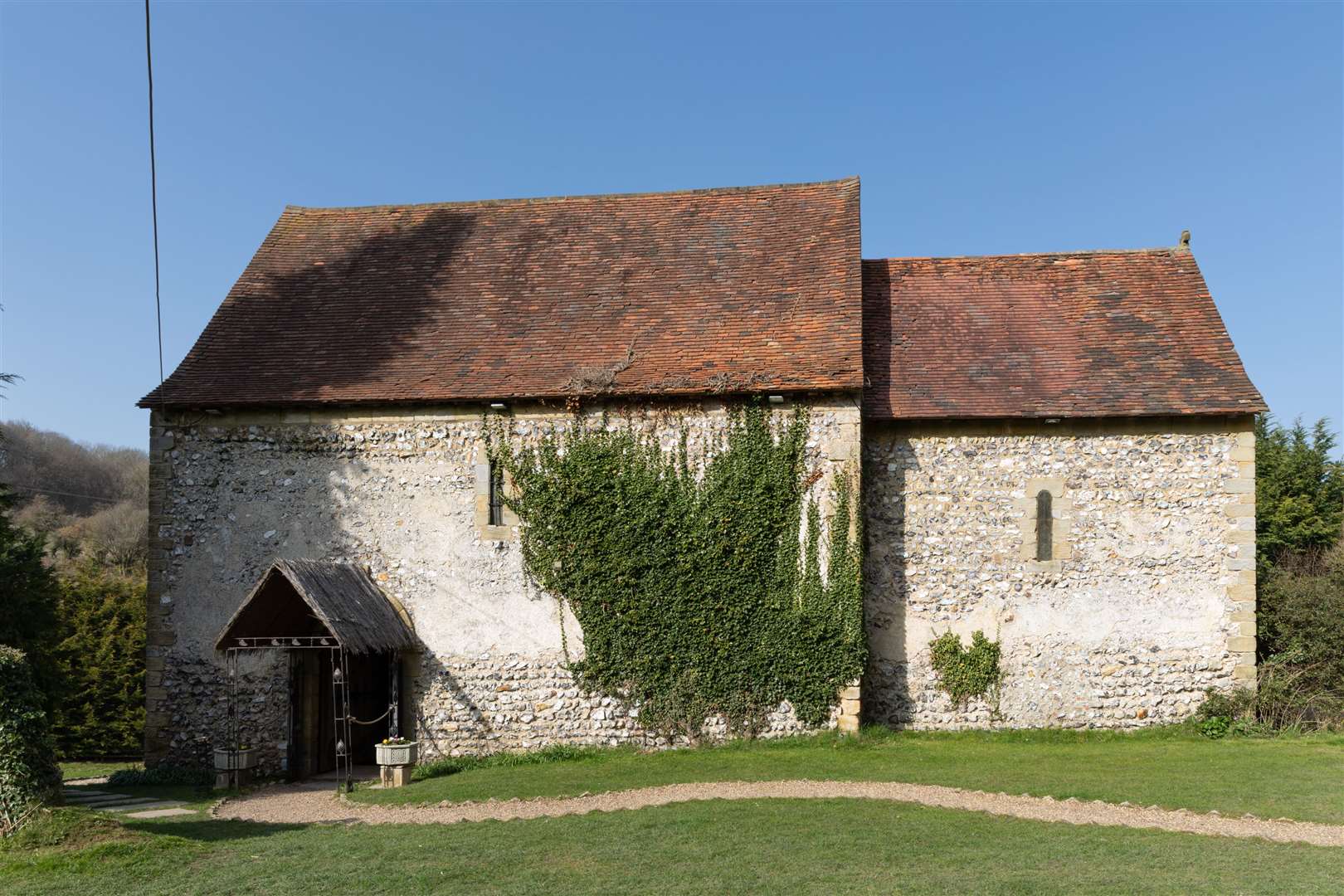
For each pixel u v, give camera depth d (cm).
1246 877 782
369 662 1719
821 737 1467
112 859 874
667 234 1828
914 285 1833
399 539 1559
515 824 1024
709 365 1542
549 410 1548
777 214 1819
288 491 1584
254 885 795
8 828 941
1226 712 1514
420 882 793
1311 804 1057
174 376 1638
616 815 1046
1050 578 1559
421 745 1523
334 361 1648
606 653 1506
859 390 1480
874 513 1591
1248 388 1560
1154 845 892
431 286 1792
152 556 1588
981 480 1582
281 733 1530
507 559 1538
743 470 1503
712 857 858
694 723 1484
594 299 1717
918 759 1340
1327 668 1550
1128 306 1742
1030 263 1855
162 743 1558
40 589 1562
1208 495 1551
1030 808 1048
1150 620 1545
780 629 1484
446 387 1564
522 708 1518
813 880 782
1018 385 1609
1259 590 1661
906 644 1571
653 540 1511
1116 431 1569
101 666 2355
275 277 1853
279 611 1453
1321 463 2497
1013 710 1548
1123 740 1489
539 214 1916
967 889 753
